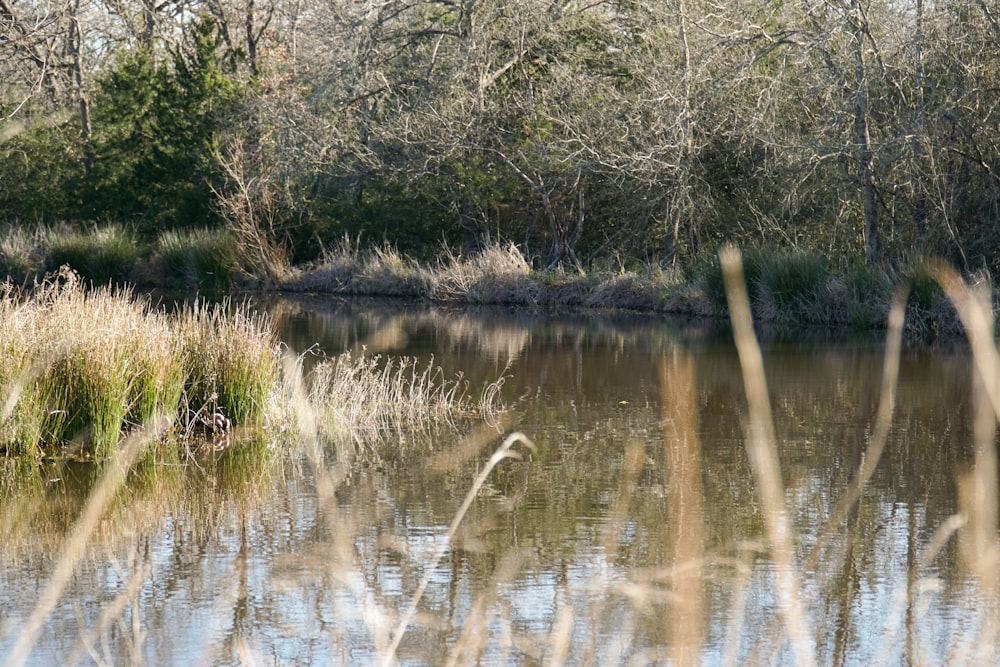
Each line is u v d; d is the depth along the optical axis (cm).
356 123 3609
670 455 1093
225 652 604
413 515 871
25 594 698
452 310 2875
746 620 638
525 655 585
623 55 3288
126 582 721
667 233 3072
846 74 2633
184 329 1250
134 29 4528
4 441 1053
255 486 967
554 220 3322
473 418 1300
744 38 2780
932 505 896
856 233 2847
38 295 1183
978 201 2519
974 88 2445
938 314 2217
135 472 1015
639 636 614
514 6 3319
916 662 576
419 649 599
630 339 2166
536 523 845
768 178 2911
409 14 3544
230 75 4066
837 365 1755
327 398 1302
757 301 2611
